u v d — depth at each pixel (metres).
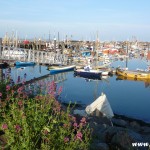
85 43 145.12
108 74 60.59
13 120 7.50
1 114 8.27
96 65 68.31
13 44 96.25
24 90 10.88
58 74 57.38
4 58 52.25
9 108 8.54
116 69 62.78
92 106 18.73
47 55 61.44
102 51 115.56
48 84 9.91
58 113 8.17
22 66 64.75
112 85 52.41
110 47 142.88
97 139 11.44
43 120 7.39
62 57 64.62
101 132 12.46
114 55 110.06
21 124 7.25
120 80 58.22
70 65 62.12
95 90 46.34
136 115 32.25
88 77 57.91
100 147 10.26
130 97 42.84
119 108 35.78
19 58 54.88
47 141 7.12
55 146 7.02
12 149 6.66
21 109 7.67
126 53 120.38
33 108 8.09
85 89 46.69
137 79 59.69
